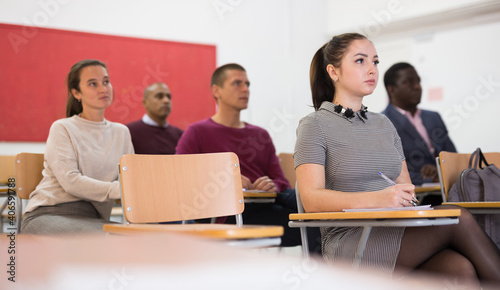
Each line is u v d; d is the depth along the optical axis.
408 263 1.48
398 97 4.19
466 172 2.32
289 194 2.81
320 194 1.57
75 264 0.38
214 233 0.93
